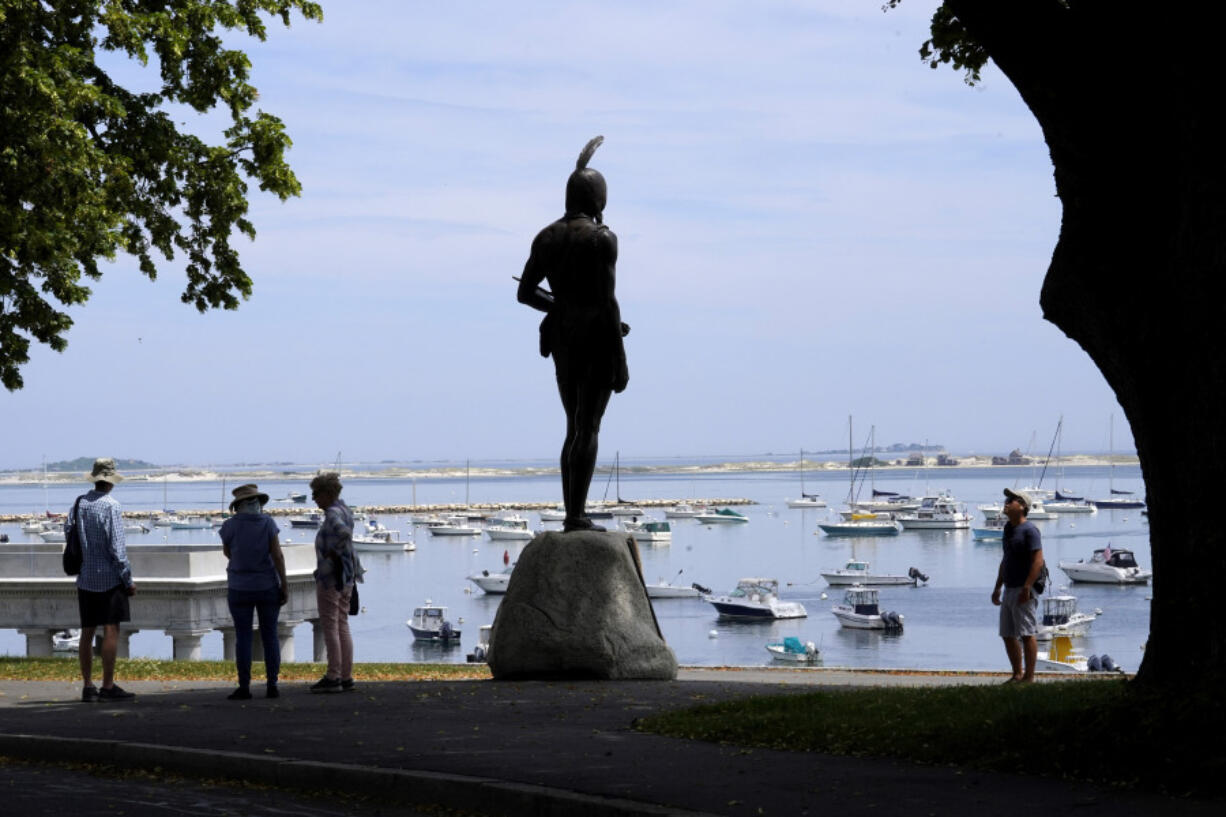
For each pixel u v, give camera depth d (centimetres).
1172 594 943
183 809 902
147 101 2475
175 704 1338
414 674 2080
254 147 2514
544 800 855
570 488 1644
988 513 18362
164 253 2541
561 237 1623
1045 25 986
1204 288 909
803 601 10144
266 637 1414
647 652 1588
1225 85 900
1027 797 811
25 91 2038
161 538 17075
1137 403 969
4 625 2812
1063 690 1120
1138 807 775
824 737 1025
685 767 941
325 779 966
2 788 977
